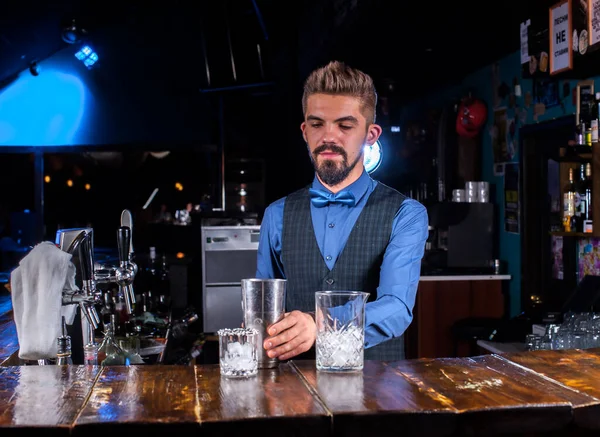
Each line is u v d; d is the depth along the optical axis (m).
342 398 1.16
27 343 1.90
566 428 1.15
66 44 9.82
